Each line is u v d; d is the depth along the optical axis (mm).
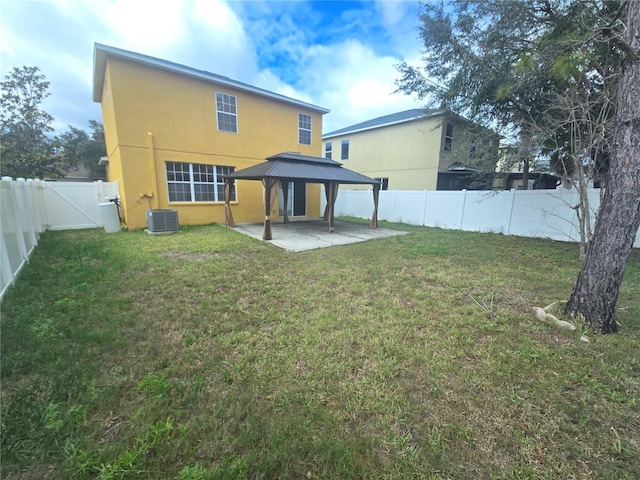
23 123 17031
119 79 8242
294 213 13492
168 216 8547
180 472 1449
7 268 3842
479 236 8992
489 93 8094
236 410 1874
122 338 2711
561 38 6117
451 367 2389
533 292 4172
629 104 2672
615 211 2838
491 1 7125
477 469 1522
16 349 2418
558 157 7113
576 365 2420
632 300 3855
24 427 1682
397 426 1790
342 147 19422
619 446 1656
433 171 14539
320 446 1616
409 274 4992
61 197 9406
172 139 9352
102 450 1556
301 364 2396
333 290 4168
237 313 3350
